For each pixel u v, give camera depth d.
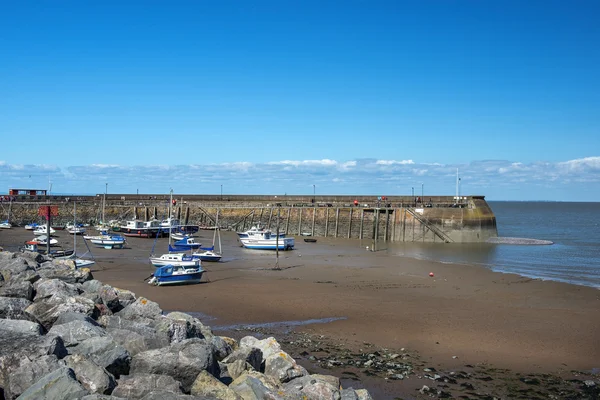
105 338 10.55
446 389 17.16
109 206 95.38
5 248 55.84
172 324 12.55
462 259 53.59
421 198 80.06
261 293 33.78
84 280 17.73
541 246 66.94
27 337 9.84
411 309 29.44
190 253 51.19
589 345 22.81
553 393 17.20
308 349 21.25
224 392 9.33
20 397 8.04
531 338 23.78
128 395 8.91
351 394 11.29
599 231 96.62
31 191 103.88
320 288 35.97
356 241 72.75
